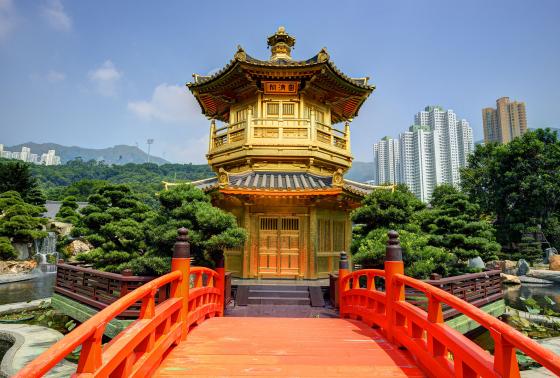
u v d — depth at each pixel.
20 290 23.11
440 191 44.16
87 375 2.98
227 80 16.41
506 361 3.21
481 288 12.38
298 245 14.70
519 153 38.12
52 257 33.44
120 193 22.97
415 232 11.38
